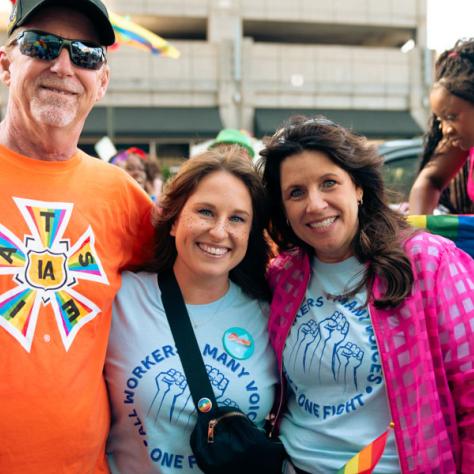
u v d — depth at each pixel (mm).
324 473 1722
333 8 20984
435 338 1656
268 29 22172
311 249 1956
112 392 1864
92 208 1900
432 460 1623
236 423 1783
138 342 1863
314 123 1826
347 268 1846
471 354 1646
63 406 1664
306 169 1784
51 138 1834
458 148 2604
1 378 1611
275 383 1945
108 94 19234
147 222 2115
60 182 1865
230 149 2006
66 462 1686
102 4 1906
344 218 1789
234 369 1877
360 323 1744
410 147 4500
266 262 2115
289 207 1855
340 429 1730
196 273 1912
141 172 5594
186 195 1919
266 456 1790
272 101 19859
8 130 1881
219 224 1872
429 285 1670
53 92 1834
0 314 1658
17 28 1843
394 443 1680
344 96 20297
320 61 20000
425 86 20672
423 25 21609
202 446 1759
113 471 1901
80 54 1850
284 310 1929
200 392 1808
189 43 19344
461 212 2840
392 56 20469
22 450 1618
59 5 1818
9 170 1813
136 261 2088
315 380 1786
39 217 1797
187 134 18969
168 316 1896
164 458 1830
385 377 1667
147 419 1814
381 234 1782
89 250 1856
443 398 1669
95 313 1824
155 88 19391
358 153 1794
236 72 19469
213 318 1942
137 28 6586
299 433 1818
